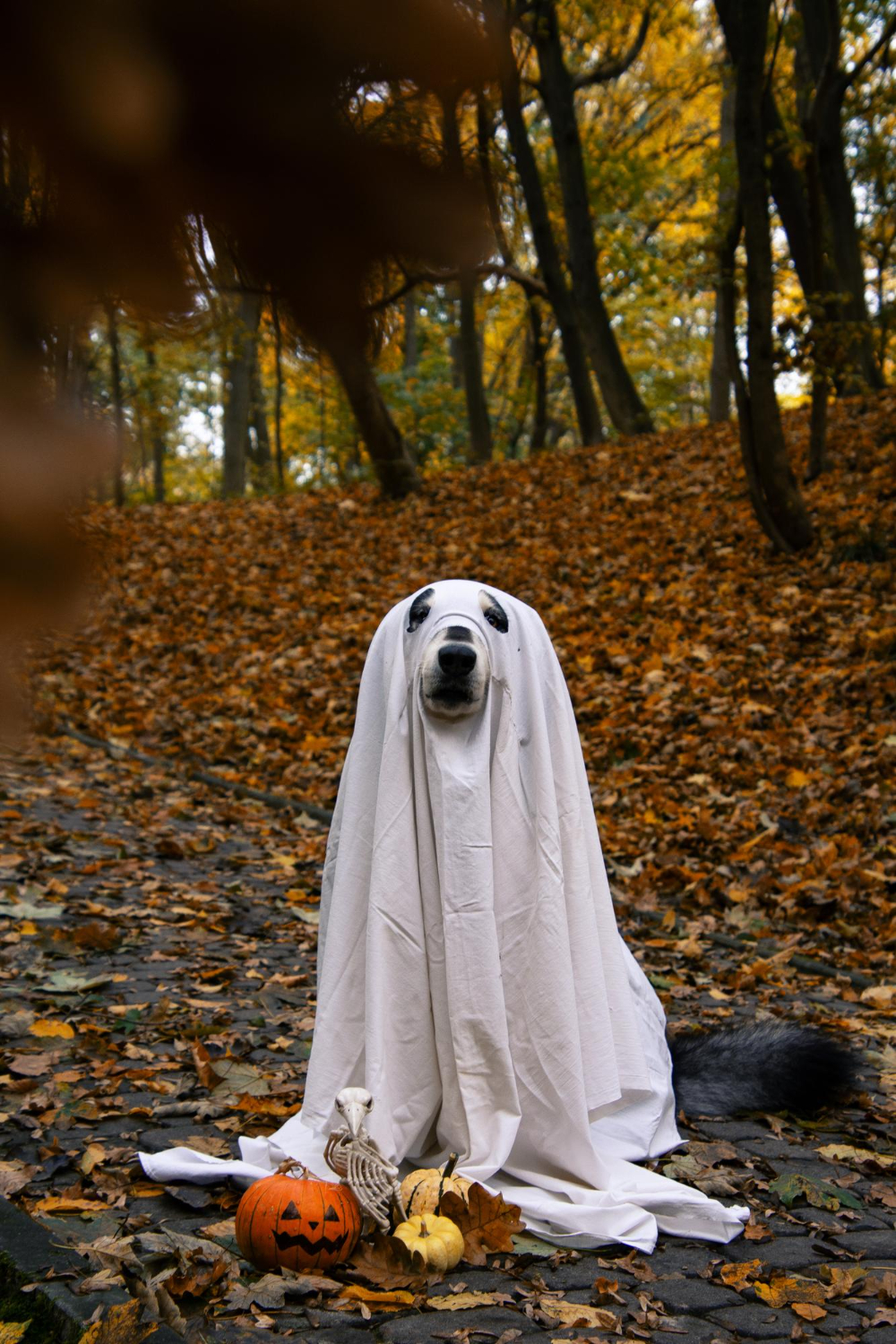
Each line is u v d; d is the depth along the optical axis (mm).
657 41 25344
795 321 13742
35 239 378
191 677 14250
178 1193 3691
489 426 25984
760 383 13742
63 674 14141
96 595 392
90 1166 3875
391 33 386
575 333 24188
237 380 28375
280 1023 5594
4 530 364
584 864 3877
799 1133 4555
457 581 3955
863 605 12211
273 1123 4418
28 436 371
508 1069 3600
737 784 9508
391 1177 3264
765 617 12461
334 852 3922
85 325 395
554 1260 3363
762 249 13469
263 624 15742
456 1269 3303
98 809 9977
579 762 3971
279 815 10219
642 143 31094
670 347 39219
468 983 3582
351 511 20656
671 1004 6129
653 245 24734
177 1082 4797
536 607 14234
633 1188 3660
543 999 3689
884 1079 5145
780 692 10797
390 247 429
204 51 378
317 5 375
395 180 419
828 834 8508
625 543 15594
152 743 12234
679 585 13688
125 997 5816
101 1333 2557
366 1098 3342
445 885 3613
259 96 384
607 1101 3764
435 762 3686
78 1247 3217
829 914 7488
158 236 394
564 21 22312
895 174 22953
